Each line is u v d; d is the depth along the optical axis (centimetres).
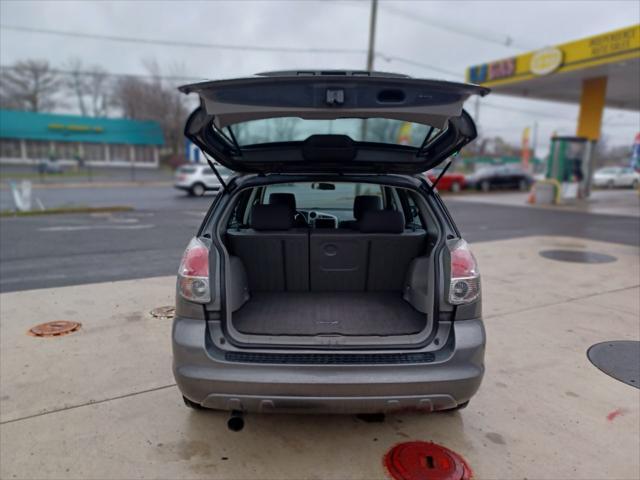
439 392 229
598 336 431
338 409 228
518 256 790
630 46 1343
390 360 233
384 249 316
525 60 1703
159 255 770
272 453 257
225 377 226
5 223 1138
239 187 285
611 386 337
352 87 216
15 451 253
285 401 226
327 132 379
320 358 233
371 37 1869
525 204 1839
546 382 342
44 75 5350
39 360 361
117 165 4578
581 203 1852
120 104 5606
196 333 234
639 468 249
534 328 449
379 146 306
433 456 256
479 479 239
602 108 1753
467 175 2652
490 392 327
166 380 334
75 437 267
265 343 239
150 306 492
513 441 271
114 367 352
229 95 219
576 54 1518
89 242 886
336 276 323
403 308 295
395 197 376
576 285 604
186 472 240
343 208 391
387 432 279
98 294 535
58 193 2092
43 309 480
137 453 254
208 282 239
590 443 270
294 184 364
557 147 1830
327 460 252
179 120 5066
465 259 249
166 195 2033
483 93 220
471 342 238
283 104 220
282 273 321
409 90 216
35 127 4166
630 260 765
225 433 274
